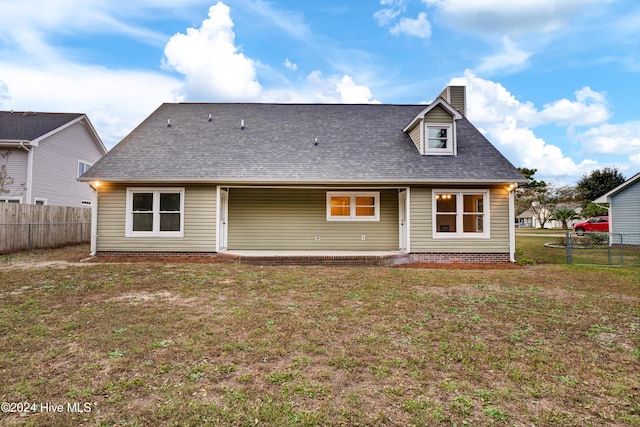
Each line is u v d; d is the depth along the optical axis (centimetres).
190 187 1146
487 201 1157
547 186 4397
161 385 313
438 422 264
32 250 1315
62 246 1478
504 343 425
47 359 362
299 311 543
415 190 1154
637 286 760
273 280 775
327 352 390
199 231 1143
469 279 823
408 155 1227
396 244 1246
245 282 751
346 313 535
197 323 477
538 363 370
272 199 1245
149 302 584
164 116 1434
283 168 1151
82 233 1617
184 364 355
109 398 290
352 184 1152
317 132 1362
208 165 1157
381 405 286
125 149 1223
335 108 1549
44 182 1744
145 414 268
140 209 1148
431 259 1143
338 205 1254
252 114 1477
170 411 271
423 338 437
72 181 1962
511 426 261
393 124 1424
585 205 3875
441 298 636
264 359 370
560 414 278
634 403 296
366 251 1218
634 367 364
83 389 304
